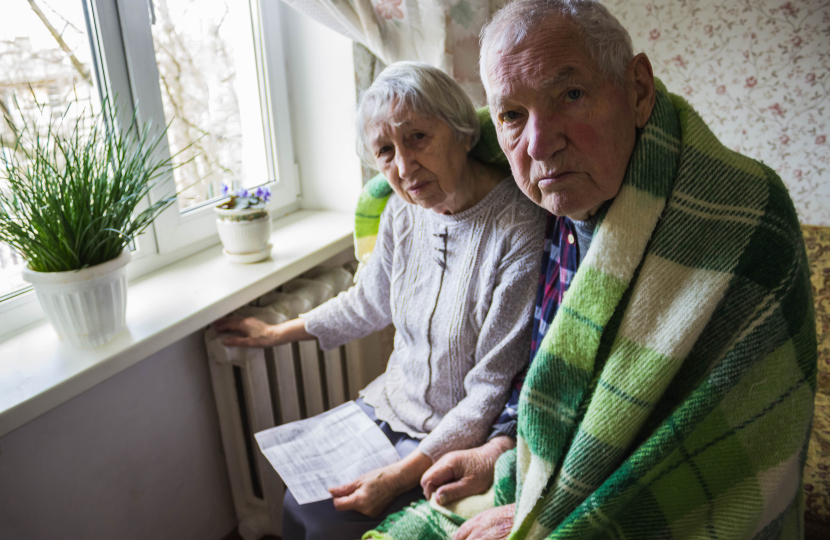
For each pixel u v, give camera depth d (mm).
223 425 1349
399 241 1161
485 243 1046
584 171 693
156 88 1220
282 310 1336
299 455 1101
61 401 896
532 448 788
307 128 1675
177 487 1349
